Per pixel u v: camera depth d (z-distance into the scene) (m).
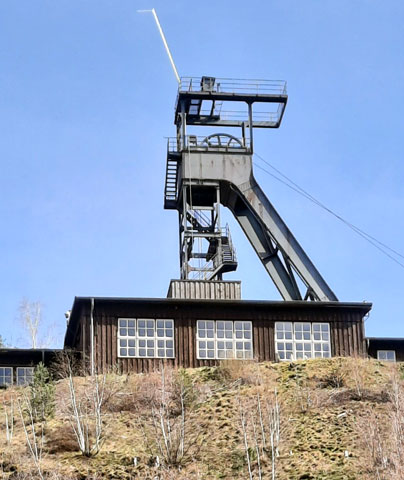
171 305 52.53
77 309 52.81
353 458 37.28
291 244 61.00
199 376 47.34
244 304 52.91
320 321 53.81
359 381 45.12
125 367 51.16
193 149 61.75
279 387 45.09
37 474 36.25
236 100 63.47
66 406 43.03
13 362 53.88
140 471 36.81
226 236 61.22
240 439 39.00
